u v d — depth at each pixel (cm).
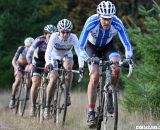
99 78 1595
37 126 1944
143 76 2039
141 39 2044
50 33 2223
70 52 2100
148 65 2061
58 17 4394
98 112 1606
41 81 2300
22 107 2617
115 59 1554
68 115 2269
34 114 2333
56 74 2028
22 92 2653
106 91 1553
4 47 4297
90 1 4709
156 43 2034
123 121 1964
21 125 2005
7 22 4244
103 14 1538
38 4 4394
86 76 3984
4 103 3388
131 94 2088
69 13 4691
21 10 4344
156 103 2033
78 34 4572
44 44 2261
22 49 2684
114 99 1510
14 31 4284
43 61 2291
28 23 4291
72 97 3188
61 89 2008
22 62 2689
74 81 4016
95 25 1589
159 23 2048
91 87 1602
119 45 4350
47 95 2055
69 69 1973
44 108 2125
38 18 4359
